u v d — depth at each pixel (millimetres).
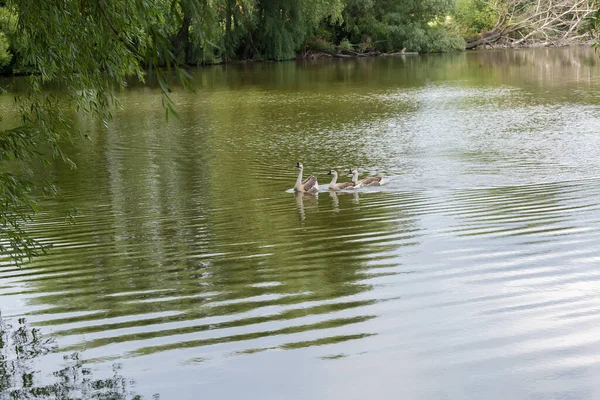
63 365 9414
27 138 11742
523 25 86438
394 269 12906
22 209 18938
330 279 12492
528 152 25875
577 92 43062
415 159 25594
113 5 10352
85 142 30641
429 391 8461
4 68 58938
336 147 28672
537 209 17156
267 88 51312
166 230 16625
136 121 36375
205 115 38344
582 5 78312
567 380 8586
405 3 82750
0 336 10438
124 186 22219
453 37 84750
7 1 11234
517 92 44594
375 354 9430
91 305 11594
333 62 74500
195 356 9531
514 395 8305
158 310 11273
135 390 8695
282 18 74125
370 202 19203
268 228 16641
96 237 16062
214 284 12469
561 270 12359
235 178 23391
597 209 16797
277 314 10914
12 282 12938
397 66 67875
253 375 8977
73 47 11141
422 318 10531
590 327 9953
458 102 41094
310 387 8625
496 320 10344
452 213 17234
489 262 13016
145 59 8914
